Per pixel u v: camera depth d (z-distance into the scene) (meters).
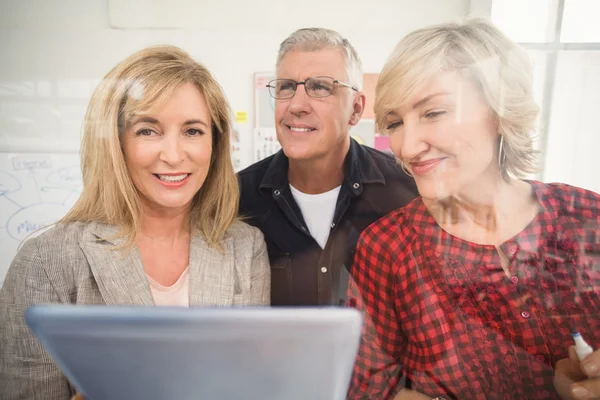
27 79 0.77
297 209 0.82
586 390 0.75
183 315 0.35
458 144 0.77
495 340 0.78
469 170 0.78
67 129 0.79
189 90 0.70
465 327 0.79
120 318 0.35
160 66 0.70
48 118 0.78
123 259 0.70
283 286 0.84
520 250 0.78
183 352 0.36
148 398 0.40
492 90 0.75
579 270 0.77
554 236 0.78
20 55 0.76
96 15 0.75
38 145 0.79
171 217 0.73
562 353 0.77
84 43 0.76
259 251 0.81
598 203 0.77
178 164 0.71
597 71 0.75
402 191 0.80
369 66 0.77
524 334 0.78
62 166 0.80
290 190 0.81
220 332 0.35
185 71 0.71
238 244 0.78
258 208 0.82
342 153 0.80
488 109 0.76
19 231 0.80
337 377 0.39
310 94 0.78
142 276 0.70
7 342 0.65
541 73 0.76
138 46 0.76
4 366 0.65
